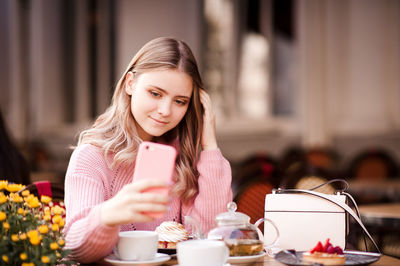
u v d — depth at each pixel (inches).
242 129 274.4
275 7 279.7
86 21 304.8
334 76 264.1
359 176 209.3
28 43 301.7
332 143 263.0
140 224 54.6
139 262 41.2
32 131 298.0
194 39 281.9
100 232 40.9
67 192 49.6
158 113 52.2
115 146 53.7
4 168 78.7
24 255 38.0
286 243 49.1
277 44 279.9
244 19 285.1
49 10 302.7
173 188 56.5
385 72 255.1
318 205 49.2
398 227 82.4
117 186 53.9
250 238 44.7
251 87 284.2
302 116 262.4
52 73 302.4
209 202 56.6
